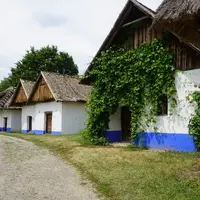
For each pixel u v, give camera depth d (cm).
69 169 833
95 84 1430
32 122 2669
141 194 569
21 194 593
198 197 546
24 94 2827
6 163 925
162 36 1159
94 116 1415
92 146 1296
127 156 971
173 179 662
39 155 1090
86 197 570
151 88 1194
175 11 633
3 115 3312
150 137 1205
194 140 1045
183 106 1091
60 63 4350
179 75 1109
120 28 1341
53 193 600
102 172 758
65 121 2219
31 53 4425
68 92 2309
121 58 1316
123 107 1547
